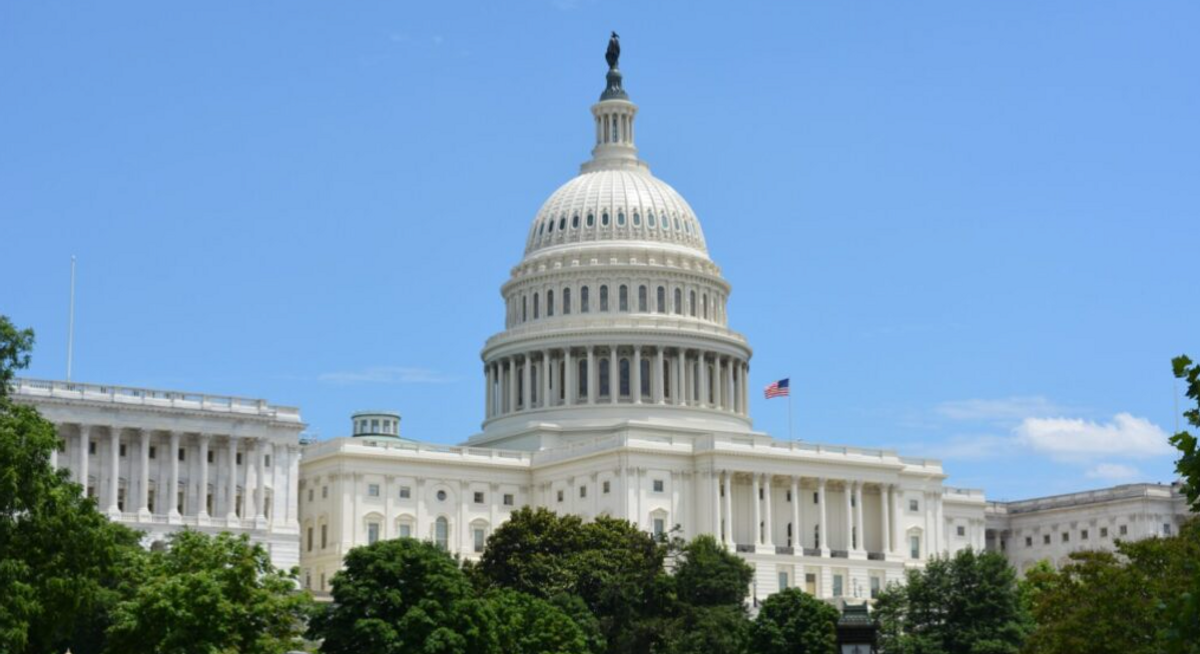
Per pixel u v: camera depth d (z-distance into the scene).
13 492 105.88
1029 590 186.88
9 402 113.88
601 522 195.25
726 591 187.38
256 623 117.50
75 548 109.62
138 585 128.75
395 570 127.56
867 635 70.69
